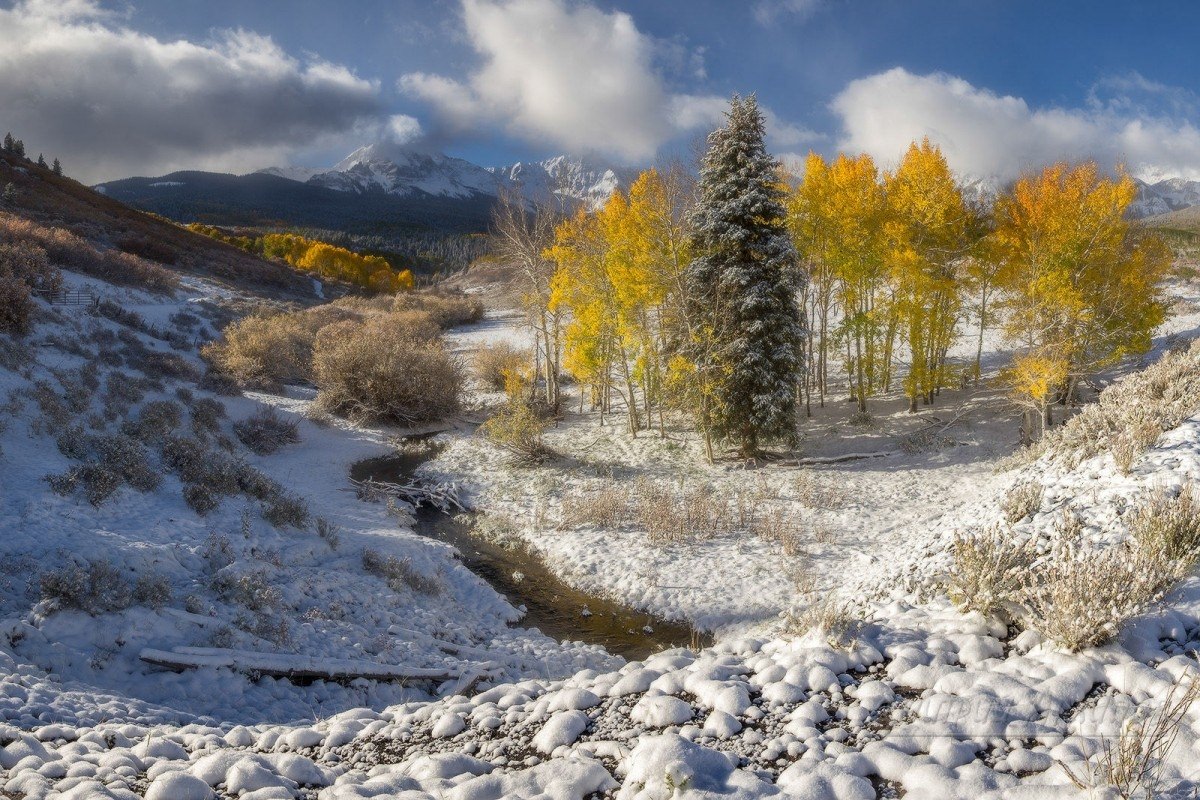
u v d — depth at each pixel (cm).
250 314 4303
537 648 1150
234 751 455
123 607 888
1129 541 554
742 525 1720
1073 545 604
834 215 2441
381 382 2917
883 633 506
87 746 499
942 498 1812
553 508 1973
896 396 2798
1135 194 2072
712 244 2198
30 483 1278
